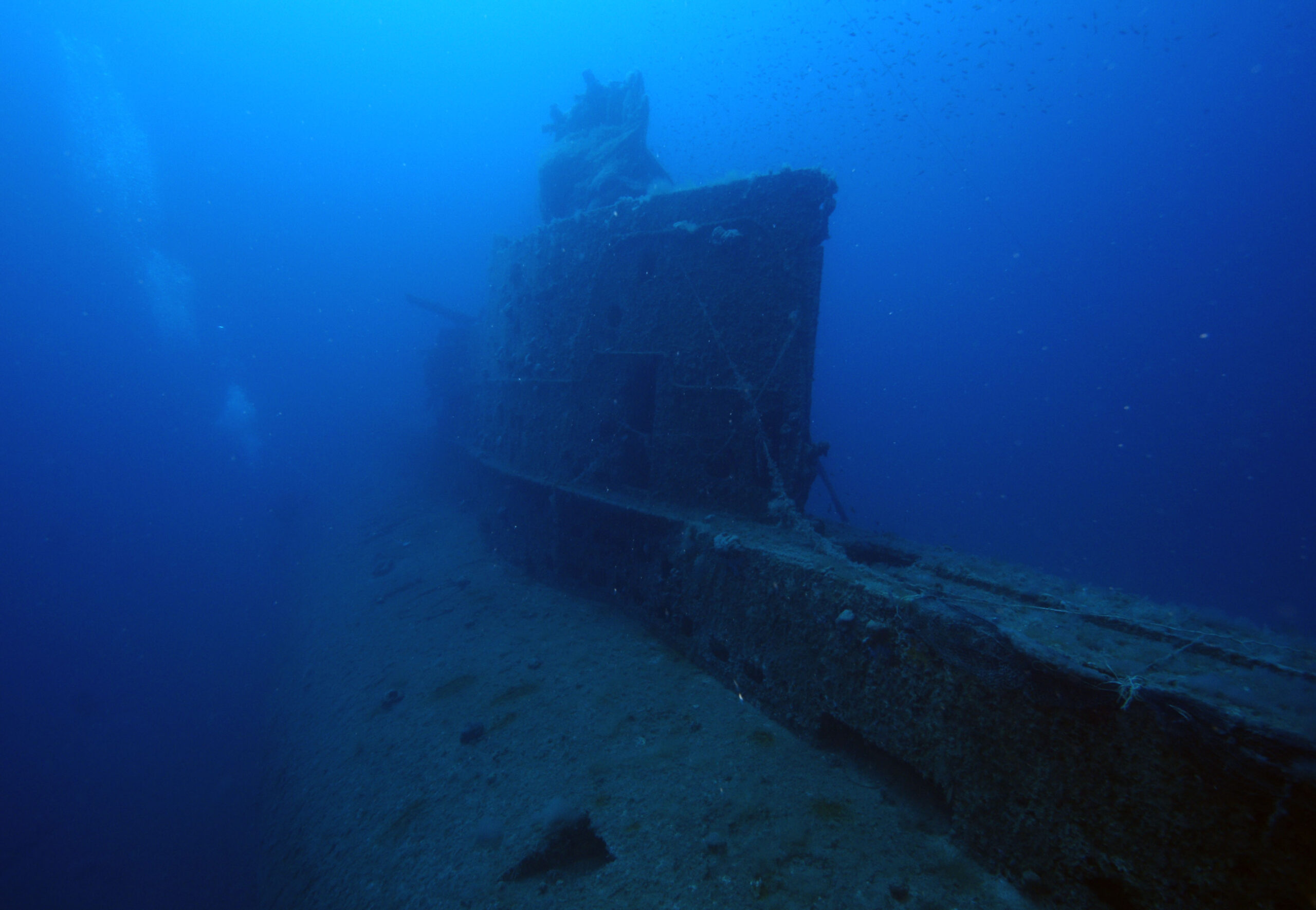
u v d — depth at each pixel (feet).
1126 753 10.47
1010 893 11.85
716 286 25.34
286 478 129.59
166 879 36.81
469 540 47.42
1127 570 155.84
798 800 15.28
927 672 14.07
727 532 22.22
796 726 17.62
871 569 17.95
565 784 17.75
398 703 26.84
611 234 29.76
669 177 39.86
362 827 20.27
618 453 29.73
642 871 13.89
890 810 14.73
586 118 44.27
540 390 35.17
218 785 44.78
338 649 37.58
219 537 113.09
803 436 23.66
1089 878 10.87
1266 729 8.61
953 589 17.19
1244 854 8.85
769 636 18.99
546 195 43.16
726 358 24.86
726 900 12.74
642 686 21.86
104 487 126.93
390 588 43.42
